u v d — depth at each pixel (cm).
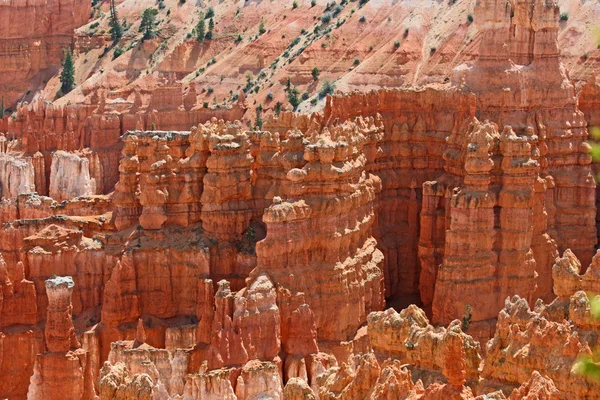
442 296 9994
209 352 8812
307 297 9394
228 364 8775
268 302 9012
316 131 10112
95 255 10556
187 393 8369
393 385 6334
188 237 10438
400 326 7631
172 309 10288
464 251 9969
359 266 9888
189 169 10631
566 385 6250
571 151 11044
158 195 10506
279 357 9019
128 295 10150
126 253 10231
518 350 6725
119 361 9012
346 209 9731
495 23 11075
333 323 9525
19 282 10288
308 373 8969
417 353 7075
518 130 10775
